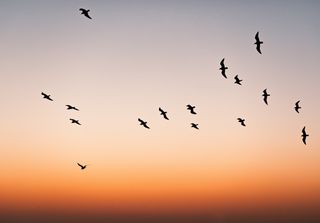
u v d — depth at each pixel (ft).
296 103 193.26
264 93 192.13
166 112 203.41
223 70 182.91
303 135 199.21
